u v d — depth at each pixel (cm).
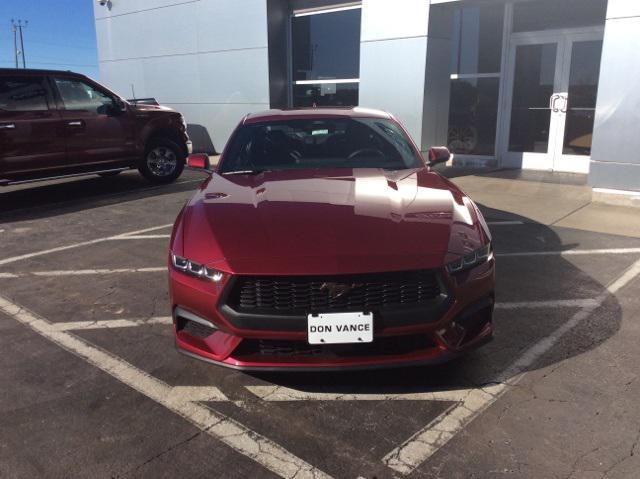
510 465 239
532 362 326
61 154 807
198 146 1395
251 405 290
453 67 1098
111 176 1067
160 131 948
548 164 1020
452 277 277
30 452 254
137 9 1441
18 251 582
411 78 952
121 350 354
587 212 696
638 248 550
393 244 282
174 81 1409
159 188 931
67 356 347
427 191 349
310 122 462
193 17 1323
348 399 294
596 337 357
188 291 287
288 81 1278
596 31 931
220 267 276
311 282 268
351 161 422
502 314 394
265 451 253
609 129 716
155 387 309
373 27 984
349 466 242
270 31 1206
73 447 257
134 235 636
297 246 281
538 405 283
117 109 872
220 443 259
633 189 717
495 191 830
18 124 756
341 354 277
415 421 273
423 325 272
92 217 728
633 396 289
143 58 1465
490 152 1086
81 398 299
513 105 1041
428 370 319
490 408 282
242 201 337
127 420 278
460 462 242
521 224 645
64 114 806
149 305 429
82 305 431
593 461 241
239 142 446
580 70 961
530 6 992
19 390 307
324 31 1195
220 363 283
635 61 681
